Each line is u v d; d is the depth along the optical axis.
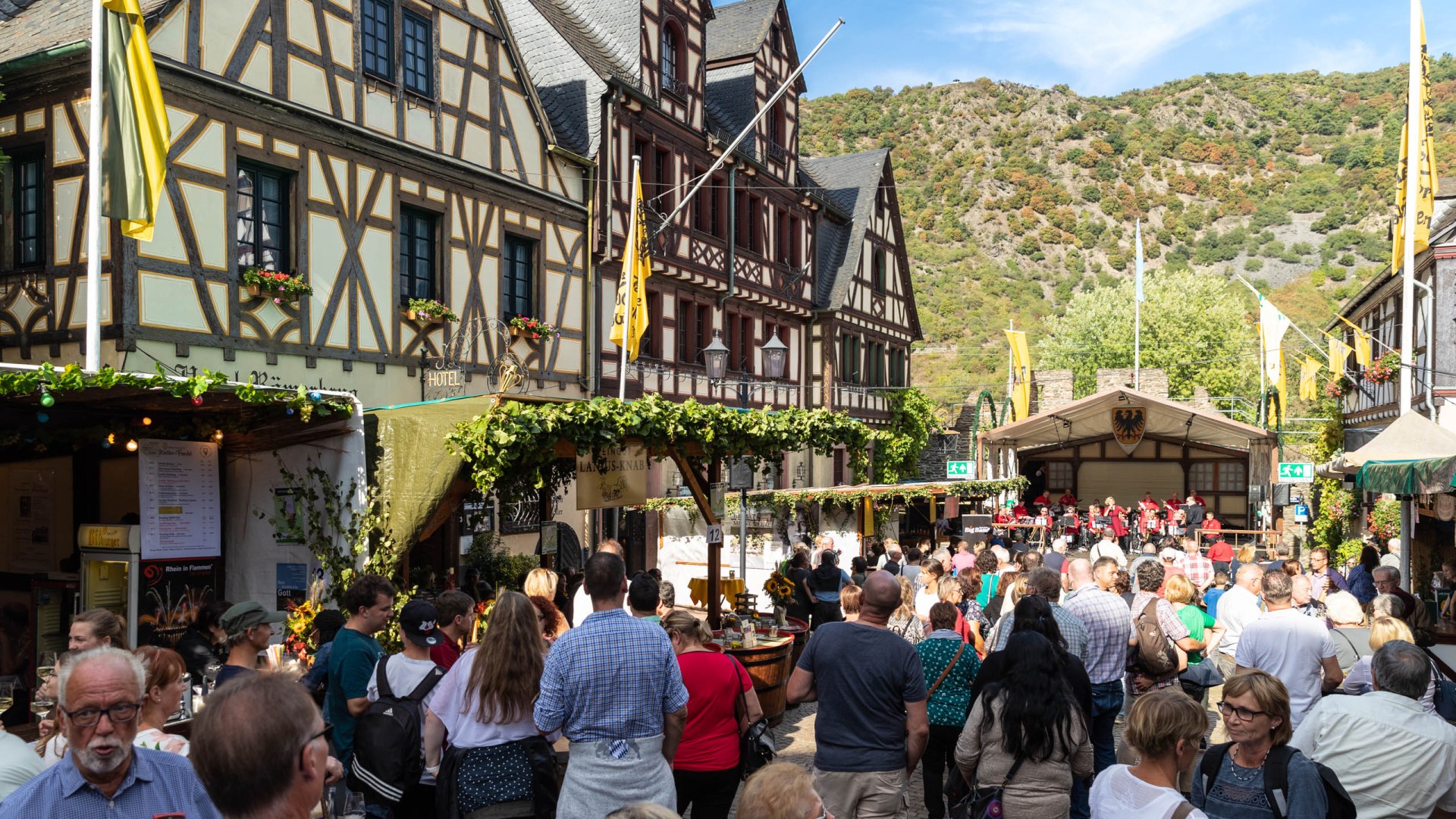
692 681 5.22
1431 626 9.95
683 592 17.31
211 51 11.45
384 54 13.83
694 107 20.94
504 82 15.97
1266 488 27.69
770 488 24.20
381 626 5.27
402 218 14.16
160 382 6.49
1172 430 29.25
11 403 7.20
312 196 12.66
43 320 11.03
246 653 5.11
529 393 16.36
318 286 12.76
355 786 4.70
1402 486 9.20
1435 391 20.08
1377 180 119.12
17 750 3.38
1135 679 7.19
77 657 2.78
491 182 15.61
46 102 10.95
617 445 8.71
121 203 8.43
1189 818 3.39
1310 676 5.96
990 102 141.50
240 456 8.12
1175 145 134.62
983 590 11.08
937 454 34.78
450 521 13.66
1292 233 116.81
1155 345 53.56
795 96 25.58
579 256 17.77
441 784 4.40
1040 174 126.44
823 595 11.71
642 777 4.30
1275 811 3.69
